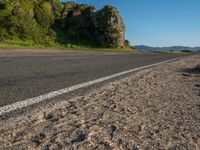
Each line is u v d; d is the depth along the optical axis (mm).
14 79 4762
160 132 2646
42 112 2928
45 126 2531
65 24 44000
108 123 2797
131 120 2977
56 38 38781
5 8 31875
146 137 2475
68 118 2846
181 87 5809
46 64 8164
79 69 7398
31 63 8164
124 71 7867
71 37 43312
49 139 2217
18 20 32344
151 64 11633
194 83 6602
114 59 13625
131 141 2338
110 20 45969
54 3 43562
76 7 46594
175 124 2957
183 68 10602
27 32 33094
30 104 3164
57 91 4074
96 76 6215
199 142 2455
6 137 2172
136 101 4023
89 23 45844
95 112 3189
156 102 4055
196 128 2863
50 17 40688
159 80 6707
